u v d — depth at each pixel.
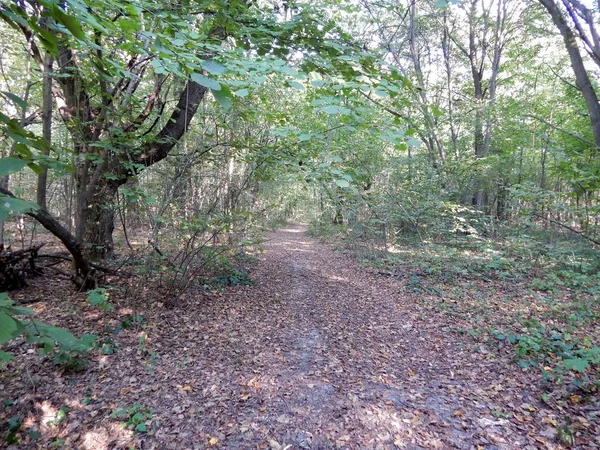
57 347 4.66
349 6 5.48
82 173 6.61
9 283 6.64
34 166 1.23
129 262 7.30
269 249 15.85
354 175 5.15
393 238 14.13
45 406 3.64
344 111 2.25
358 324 6.48
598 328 5.60
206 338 5.54
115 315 5.84
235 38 3.36
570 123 11.30
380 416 3.71
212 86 1.55
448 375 4.55
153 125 6.52
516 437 3.29
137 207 6.51
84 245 6.48
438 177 11.61
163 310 6.32
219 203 7.20
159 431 3.44
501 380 4.28
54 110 7.39
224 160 7.25
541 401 3.79
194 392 4.11
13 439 3.20
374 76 2.65
